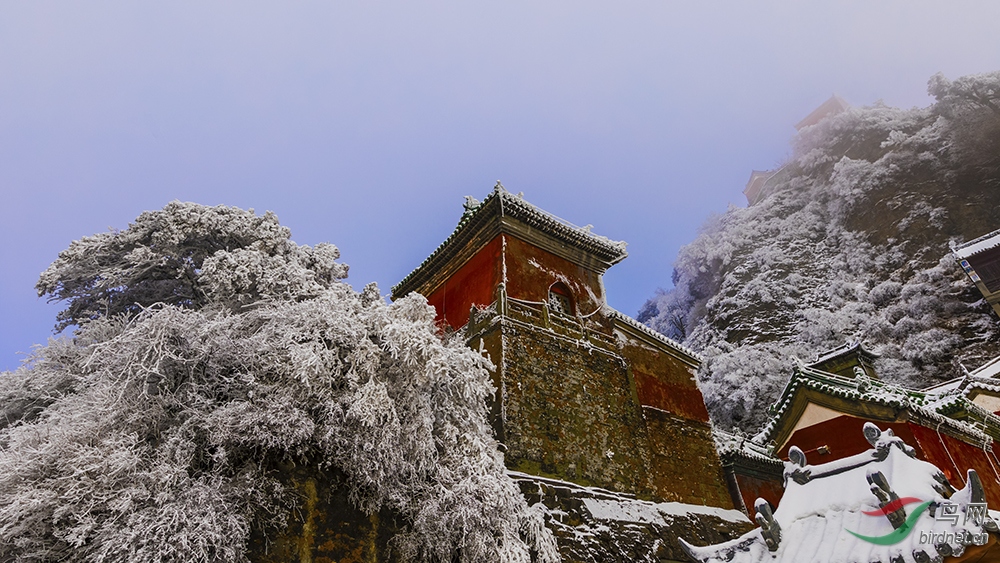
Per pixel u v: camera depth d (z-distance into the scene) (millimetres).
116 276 15312
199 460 9414
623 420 18094
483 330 17359
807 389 22797
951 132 68438
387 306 12812
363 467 9867
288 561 9047
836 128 88500
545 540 11406
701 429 21266
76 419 9250
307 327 10922
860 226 71688
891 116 84375
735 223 90438
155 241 15469
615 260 23062
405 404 10898
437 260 22562
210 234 15750
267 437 9305
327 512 9852
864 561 6098
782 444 22875
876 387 21938
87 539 8227
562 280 20531
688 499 18281
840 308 63125
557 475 14992
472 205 25406
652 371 21156
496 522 10336
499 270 18891
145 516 7969
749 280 75312
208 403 9750
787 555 7027
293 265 14891
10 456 8430
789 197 88312
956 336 49875
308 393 9992
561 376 17188
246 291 13477
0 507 7992
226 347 10516
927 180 68375
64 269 14898
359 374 10734
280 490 9398
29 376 13188
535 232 20625
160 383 9914
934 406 22656
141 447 9078
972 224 60469
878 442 7262
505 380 15562
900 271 62062
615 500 15648
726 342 67688
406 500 10469
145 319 10281
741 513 19484
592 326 20188
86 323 15062
